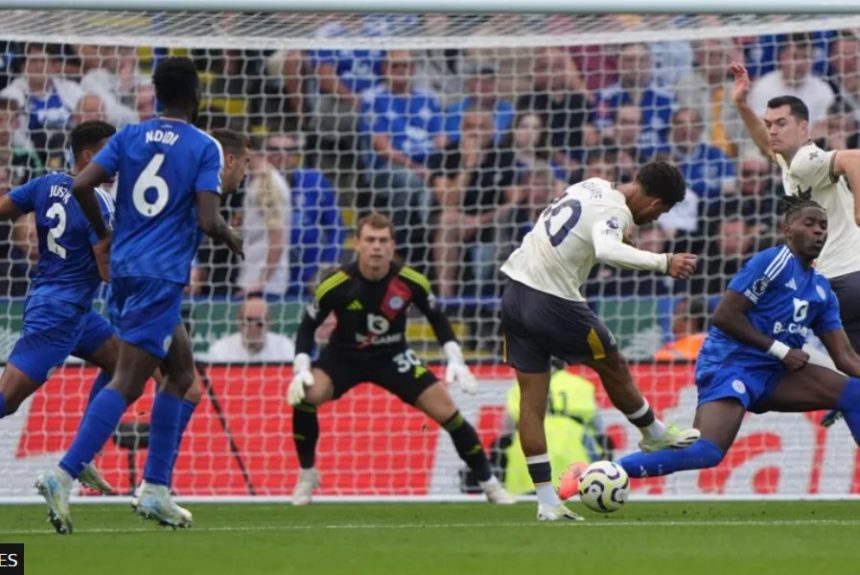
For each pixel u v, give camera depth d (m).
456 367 33.22
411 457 37.62
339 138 49.94
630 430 36.72
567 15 34.53
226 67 49.06
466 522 26.67
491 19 37.53
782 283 26.92
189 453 37.31
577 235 25.16
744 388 26.97
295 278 47.38
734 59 50.19
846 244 29.70
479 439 34.72
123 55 48.22
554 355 26.09
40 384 26.73
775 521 26.50
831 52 49.97
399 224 49.47
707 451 26.58
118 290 22.84
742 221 48.94
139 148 22.81
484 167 49.97
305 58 50.03
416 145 49.97
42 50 47.38
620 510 30.27
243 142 25.50
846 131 49.94
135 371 22.53
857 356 28.14
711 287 48.41
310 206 48.75
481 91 50.47
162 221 22.69
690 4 33.75
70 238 26.48
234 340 39.84
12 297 43.38
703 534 22.77
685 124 49.97
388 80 50.28
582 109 50.34
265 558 18.61
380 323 33.41
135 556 18.77
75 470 22.09
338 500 34.62
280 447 37.56
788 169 29.86
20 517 29.02
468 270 48.88
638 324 45.03
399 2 34.03
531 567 17.52
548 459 26.77
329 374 33.66
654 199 25.34
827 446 36.66
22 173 46.94
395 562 18.12
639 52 50.41
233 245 23.09
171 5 33.91
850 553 19.34
